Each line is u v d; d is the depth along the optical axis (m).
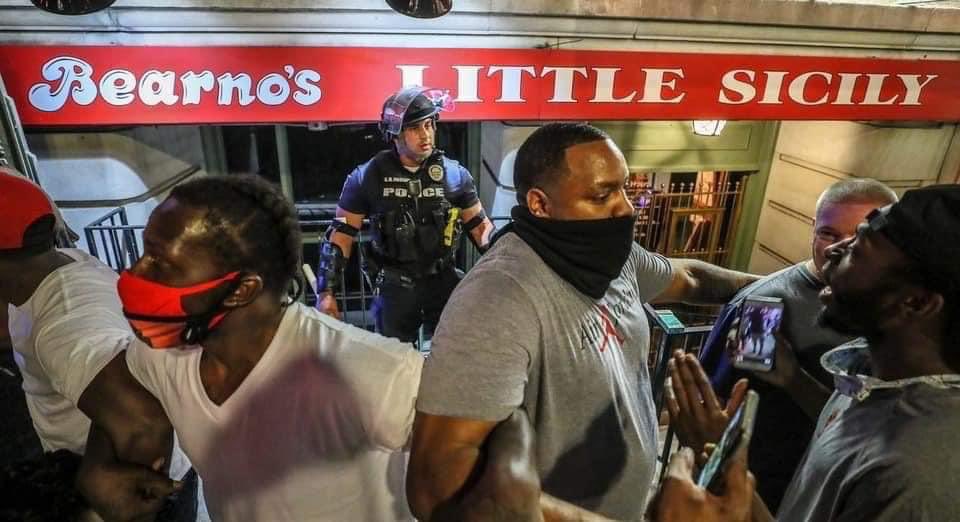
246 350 0.97
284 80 2.94
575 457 1.20
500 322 1.01
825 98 3.44
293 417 0.98
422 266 2.94
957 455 0.84
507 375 0.98
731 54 3.25
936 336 0.93
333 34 2.89
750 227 5.02
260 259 0.90
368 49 2.95
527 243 1.13
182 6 2.73
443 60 3.03
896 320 0.96
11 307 1.20
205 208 0.86
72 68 2.78
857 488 0.92
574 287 1.13
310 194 4.47
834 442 1.05
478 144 4.41
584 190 1.06
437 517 0.90
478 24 2.98
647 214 4.73
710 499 0.80
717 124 3.85
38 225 1.18
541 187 1.09
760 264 5.04
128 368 1.09
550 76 3.15
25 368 1.25
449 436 0.94
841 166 4.14
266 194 0.94
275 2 2.78
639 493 1.35
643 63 3.20
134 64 2.81
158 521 1.25
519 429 0.95
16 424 2.02
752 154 4.69
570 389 1.14
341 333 1.02
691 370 1.07
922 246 0.89
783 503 1.24
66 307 1.16
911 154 4.02
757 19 3.18
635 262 1.51
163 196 3.79
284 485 1.04
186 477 1.39
